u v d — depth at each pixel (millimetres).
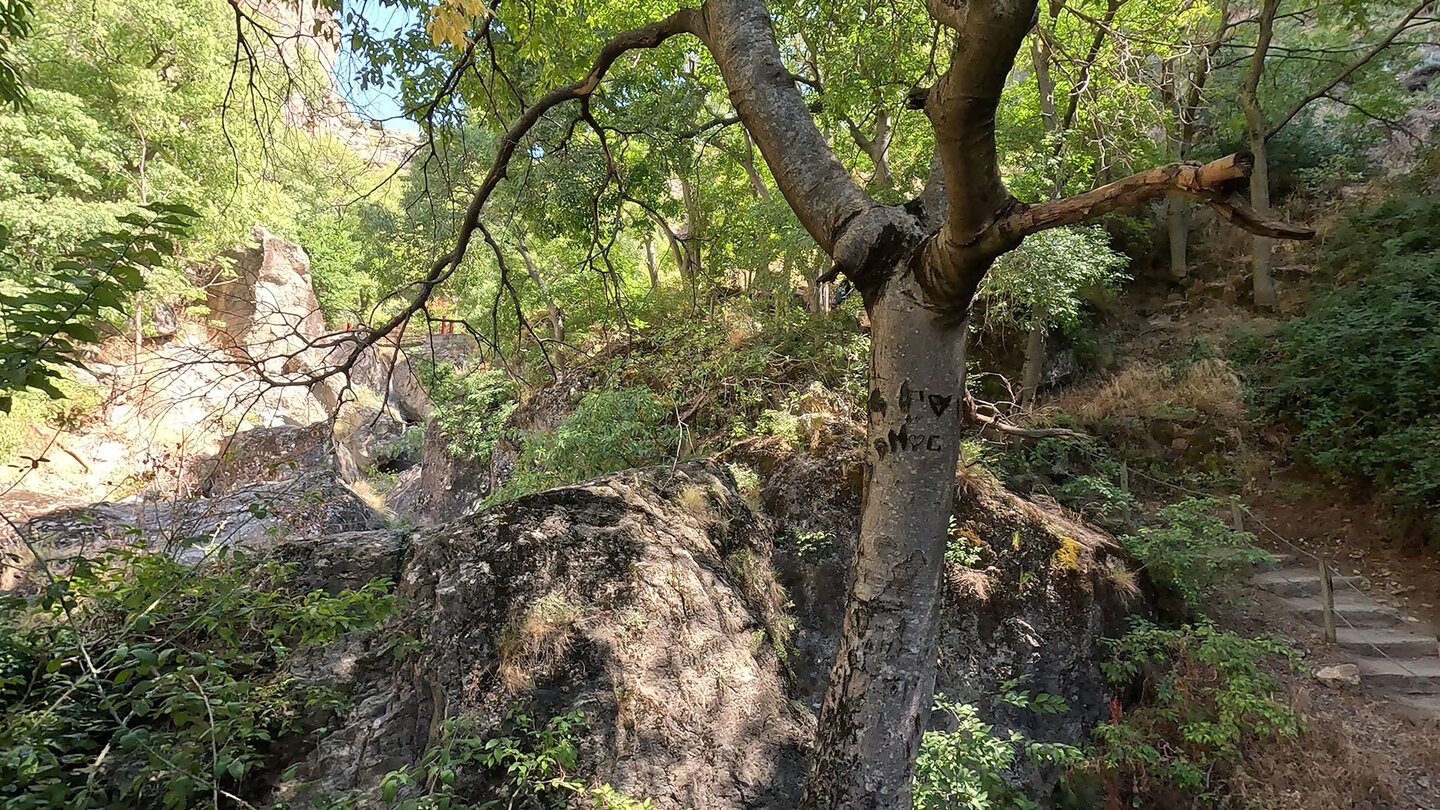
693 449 7777
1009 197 2070
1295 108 11672
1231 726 5586
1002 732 5621
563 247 12656
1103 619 6332
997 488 6945
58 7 11156
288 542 4027
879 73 7684
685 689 3779
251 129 12516
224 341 3986
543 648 3531
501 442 10695
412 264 12484
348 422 16797
